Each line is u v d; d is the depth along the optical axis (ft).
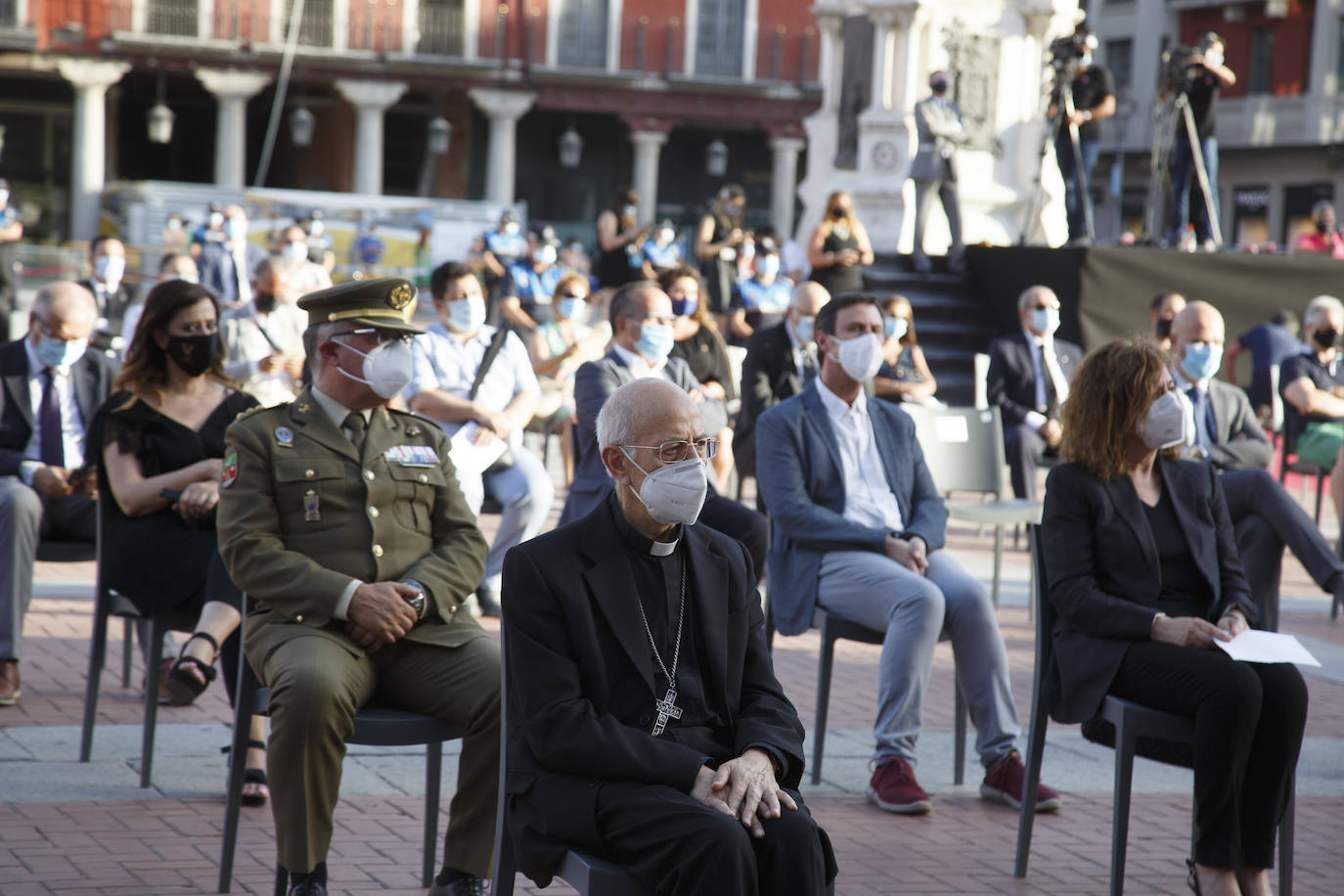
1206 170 54.90
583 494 24.32
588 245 140.56
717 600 12.15
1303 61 128.88
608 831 11.28
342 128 135.85
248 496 14.79
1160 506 16.61
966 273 56.24
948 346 54.75
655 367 25.09
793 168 139.03
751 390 32.55
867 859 16.43
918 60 59.21
